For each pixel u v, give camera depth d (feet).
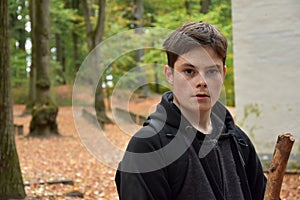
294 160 31.22
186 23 5.75
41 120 58.90
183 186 5.46
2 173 23.61
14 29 95.91
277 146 5.48
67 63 136.98
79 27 115.14
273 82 32.12
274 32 31.99
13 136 24.14
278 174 5.48
